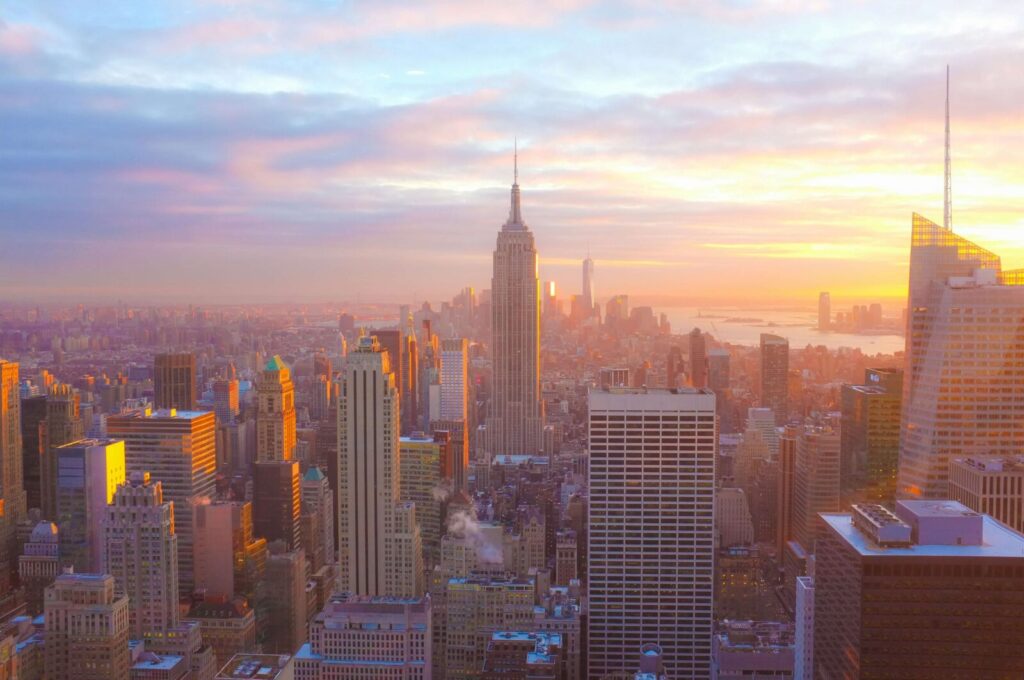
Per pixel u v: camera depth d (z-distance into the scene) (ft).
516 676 606.96
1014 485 466.70
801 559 574.15
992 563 382.63
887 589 388.16
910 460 545.85
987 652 383.65
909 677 388.37
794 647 566.36
